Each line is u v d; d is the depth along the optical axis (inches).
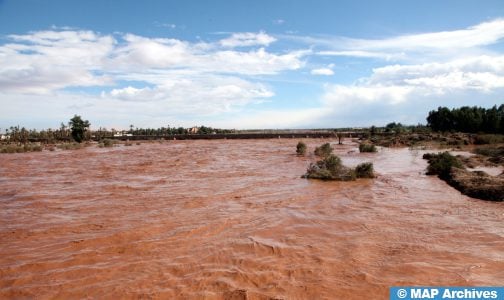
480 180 501.4
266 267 238.8
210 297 198.2
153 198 489.4
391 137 1967.3
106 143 2052.2
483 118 1969.7
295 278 220.8
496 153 941.2
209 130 5002.5
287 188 546.6
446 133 1828.2
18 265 253.9
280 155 1189.1
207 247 281.7
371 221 346.9
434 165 666.2
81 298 202.4
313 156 1118.4
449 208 394.9
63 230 340.5
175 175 730.2
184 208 422.6
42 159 1211.9
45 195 527.5
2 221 380.8
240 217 373.4
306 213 384.8
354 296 196.4
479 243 277.7
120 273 235.3
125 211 414.0
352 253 260.5
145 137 3191.4
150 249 280.2
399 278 217.5
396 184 560.4
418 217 358.6
